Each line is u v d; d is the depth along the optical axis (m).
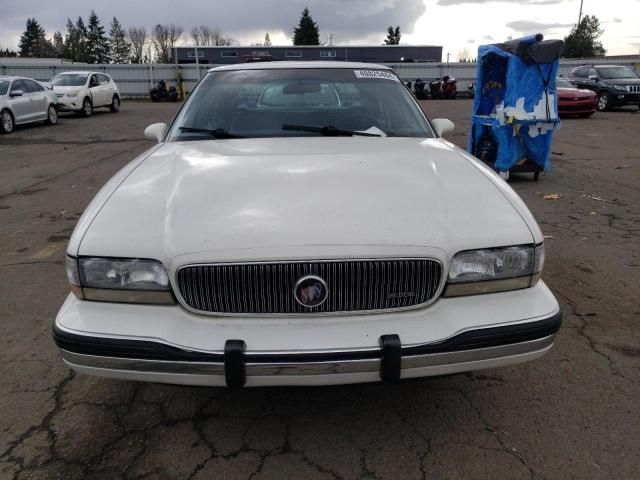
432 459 2.12
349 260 1.89
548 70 7.09
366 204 2.08
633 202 6.42
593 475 2.02
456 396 2.54
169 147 2.93
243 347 1.85
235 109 3.26
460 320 1.95
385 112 3.31
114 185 2.37
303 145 2.81
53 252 4.69
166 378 1.92
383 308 1.96
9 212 6.10
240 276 1.91
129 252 1.95
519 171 7.60
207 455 2.15
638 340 3.04
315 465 2.09
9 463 2.10
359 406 2.46
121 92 35.81
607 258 4.38
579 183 7.59
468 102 28.84
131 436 2.27
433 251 1.93
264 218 1.99
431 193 2.19
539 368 2.76
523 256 2.04
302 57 37.66
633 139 12.23
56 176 8.20
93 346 1.91
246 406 2.47
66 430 2.30
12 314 3.44
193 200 2.13
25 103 14.59
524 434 2.26
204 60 37.72
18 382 2.67
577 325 3.22
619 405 2.45
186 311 1.96
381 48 38.31
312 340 1.88
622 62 31.77
